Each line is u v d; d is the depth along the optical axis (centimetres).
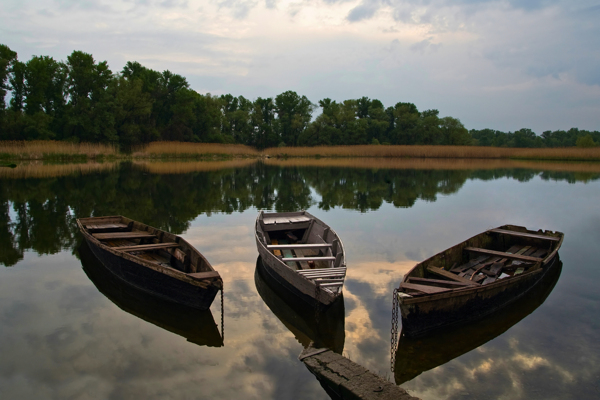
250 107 9150
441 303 593
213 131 7775
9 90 4778
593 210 1683
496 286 651
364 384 456
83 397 457
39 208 1584
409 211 1645
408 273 688
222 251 1037
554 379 503
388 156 6362
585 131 14162
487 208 1722
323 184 2605
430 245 1105
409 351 562
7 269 873
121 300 721
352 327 632
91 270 870
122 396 459
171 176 2906
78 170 3128
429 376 507
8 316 650
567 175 3294
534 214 1594
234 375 500
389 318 662
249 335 604
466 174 3400
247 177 2991
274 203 1828
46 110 5138
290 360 534
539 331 625
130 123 5709
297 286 702
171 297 687
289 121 9038
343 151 6606
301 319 662
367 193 2191
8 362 520
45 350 550
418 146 6309
